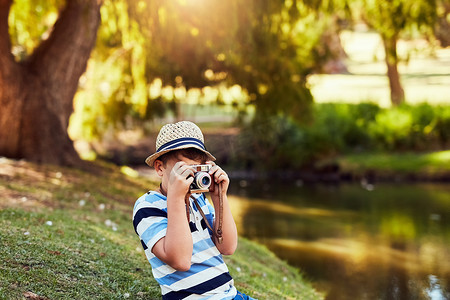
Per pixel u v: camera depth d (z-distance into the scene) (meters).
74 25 10.38
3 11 9.60
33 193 7.00
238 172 19.89
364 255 9.07
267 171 19.72
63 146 10.55
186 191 2.38
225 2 10.27
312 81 16.22
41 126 10.14
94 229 5.54
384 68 39.00
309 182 17.94
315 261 8.62
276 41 11.70
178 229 2.34
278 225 11.27
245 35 10.90
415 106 20.48
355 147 20.08
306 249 9.36
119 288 3.74
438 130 19.67
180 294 2.50
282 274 6.91
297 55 14.60
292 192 15.91
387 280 7.75
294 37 14.48
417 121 19.83
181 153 2.52
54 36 10.46
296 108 14.15
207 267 2.54
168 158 2.54
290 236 10.33
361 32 53.00
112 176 10.80
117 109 15.24
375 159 18.73
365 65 40.66
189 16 10.73
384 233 10.69
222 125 23.08
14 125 9.92
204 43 11.41
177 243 2.33
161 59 13.05
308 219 11.95
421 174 17.53
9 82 9.84
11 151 9.95
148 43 12.12
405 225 11.39
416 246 9.70
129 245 5.25
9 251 3.83
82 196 7.66
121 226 6.50
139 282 3.96
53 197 7.09
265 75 13.12
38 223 5.08
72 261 4.00
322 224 11.46
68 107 10.73
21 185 7.32
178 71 13.41
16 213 5.27
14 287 3.22
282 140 19.95
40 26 12.51
